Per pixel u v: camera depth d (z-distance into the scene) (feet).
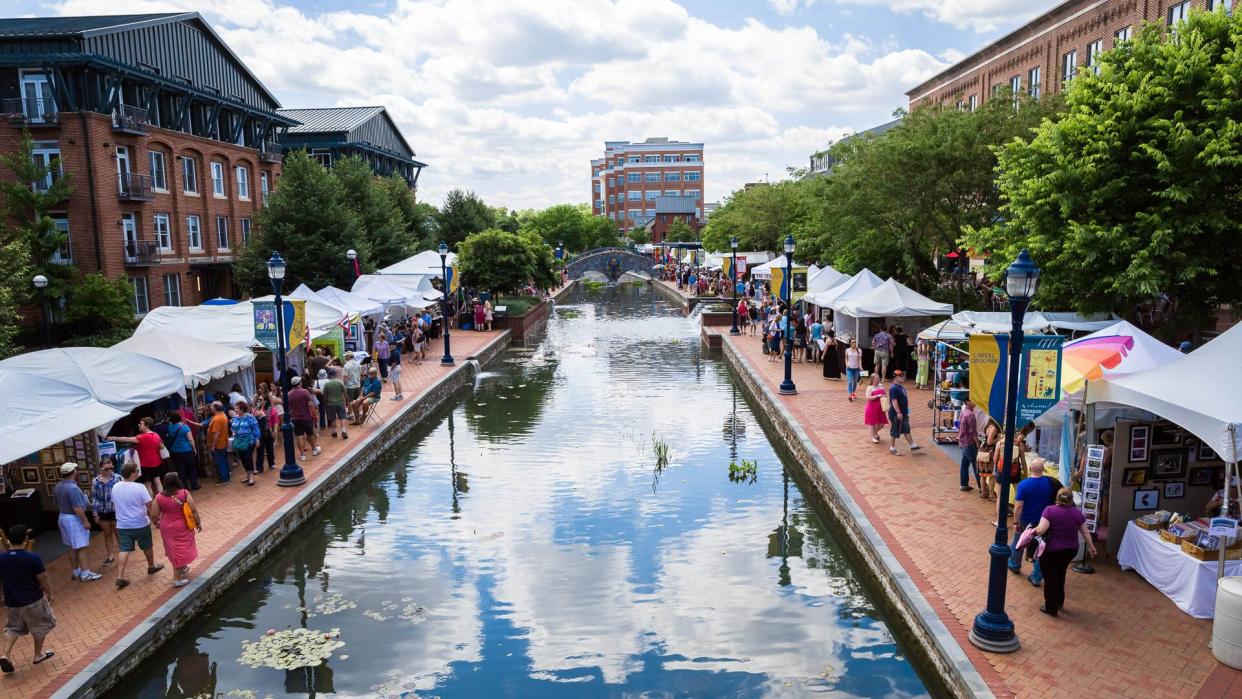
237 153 143.02
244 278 120.57
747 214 189.57
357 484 55.88
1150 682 25.55
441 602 36.86
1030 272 26.55
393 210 155.84
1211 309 52.26
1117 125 48.96
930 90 176.35
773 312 105.09
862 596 37.24
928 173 84.94
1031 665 26.66
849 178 93.66
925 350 73.67
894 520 40.42
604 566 40.81
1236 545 30.04
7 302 73.15
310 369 68.28
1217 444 29.17
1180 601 30.45
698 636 33.30
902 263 100.58
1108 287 51.21
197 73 134.41
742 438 67.36
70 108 105.91
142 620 31.78
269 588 38.78
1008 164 58.65
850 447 54.54
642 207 483.51
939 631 29.07
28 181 99.40
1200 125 46.65
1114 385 33.32
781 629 33.86
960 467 47.67
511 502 51.34
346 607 36.50
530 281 160.25
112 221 109.60
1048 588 29.94
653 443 65.77
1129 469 34.24
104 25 112.88
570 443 66.23
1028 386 31.58
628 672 30.45
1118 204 50.90
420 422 73.61
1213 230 47.83
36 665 28.35
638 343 130.00
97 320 103.04
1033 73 130.21
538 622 34.68
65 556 38.68
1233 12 50.90
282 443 58.03
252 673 30.81
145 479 43.98
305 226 121.29
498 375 100.32
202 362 51.21
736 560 41.55
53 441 36.32
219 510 44.52
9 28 114.73
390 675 30.48
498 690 29.27
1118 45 53.78
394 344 77.51
